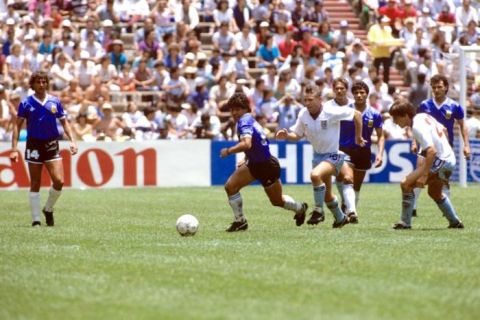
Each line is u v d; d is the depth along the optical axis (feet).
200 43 252.42
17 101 215.10
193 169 210.38
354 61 247.50
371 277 79.46
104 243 103.60
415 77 253.24
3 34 237.86
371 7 276.00
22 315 66.64
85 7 256.73
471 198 171.01
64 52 234.99
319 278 79.00
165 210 151.53
